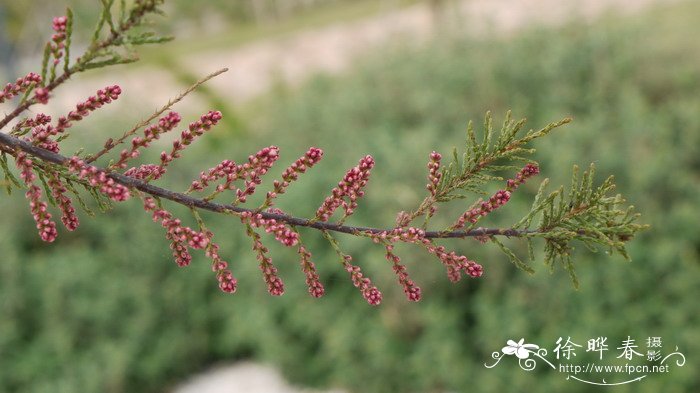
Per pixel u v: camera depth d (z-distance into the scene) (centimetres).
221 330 840
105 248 875
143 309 794
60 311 774
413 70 913
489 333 628
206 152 904
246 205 804
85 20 500
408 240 151
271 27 2653
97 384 715
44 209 133
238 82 1490
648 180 686
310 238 742
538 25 950
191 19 2419
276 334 745
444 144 749
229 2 2892
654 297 627
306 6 3453
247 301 796
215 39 2434
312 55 1564
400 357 675
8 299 765
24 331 770
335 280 731
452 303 679
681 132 772
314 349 754
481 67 871
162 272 841
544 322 641
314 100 947
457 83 868
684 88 859
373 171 752
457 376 633
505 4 1367
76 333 773
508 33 992
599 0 1063
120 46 124
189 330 822
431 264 671
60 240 888
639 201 688
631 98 779
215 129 604
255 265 757
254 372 802
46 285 790
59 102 970
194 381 805
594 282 633
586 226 155
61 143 878
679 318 607
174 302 818
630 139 738
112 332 784
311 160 143
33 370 731
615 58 865
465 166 157
